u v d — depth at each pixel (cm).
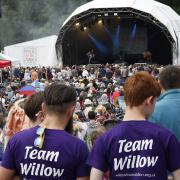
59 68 3969
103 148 369
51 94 381
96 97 2256
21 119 580
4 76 3578
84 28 4503
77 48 4603
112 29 4684
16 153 379
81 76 3641
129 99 376
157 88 378
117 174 366
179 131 432
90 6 4175
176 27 4262
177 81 456
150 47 4791
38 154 373
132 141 365
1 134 711
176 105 438
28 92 1717
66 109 382
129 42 4769
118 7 4106
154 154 362
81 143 376
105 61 4778
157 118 436
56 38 4309
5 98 1964
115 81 3009
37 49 4253
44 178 372
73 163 371
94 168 368
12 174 383
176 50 4175
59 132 378
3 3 6384
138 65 4047
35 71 3444
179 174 362
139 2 4166
